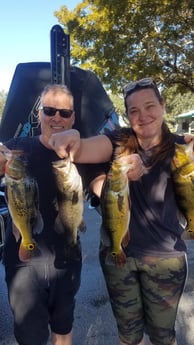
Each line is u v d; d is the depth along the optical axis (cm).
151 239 98
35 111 150
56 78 146
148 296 101
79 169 103
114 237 92
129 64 616
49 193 100
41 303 102
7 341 135
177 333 136
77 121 148
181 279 100
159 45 599
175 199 96
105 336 136
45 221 100
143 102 95
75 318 150
